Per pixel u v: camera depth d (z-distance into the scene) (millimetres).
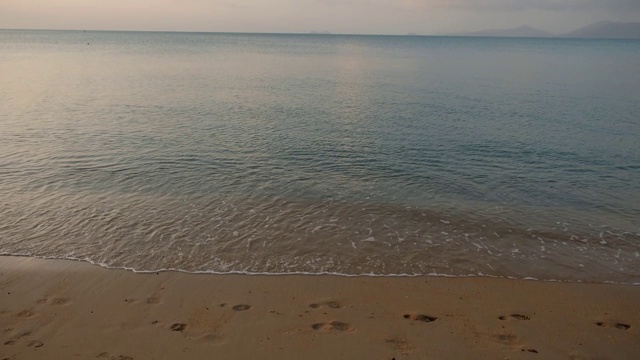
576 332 5781
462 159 14156
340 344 5367
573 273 7477
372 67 47969
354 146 15328
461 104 24109
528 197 11086
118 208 9688
